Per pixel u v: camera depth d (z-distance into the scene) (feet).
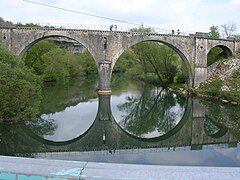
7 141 92.68
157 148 92.43
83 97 179.52
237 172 8.23
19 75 98.58
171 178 7.97
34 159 9.22
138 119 134.62
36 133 102.01
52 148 88.58
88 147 91.45
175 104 168.25
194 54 204.44
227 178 7.89
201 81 206.49
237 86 181.37
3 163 8.87
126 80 304.30
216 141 101.14
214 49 231.91
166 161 78.02
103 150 88.69
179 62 253.65
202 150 89.56
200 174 8.16
